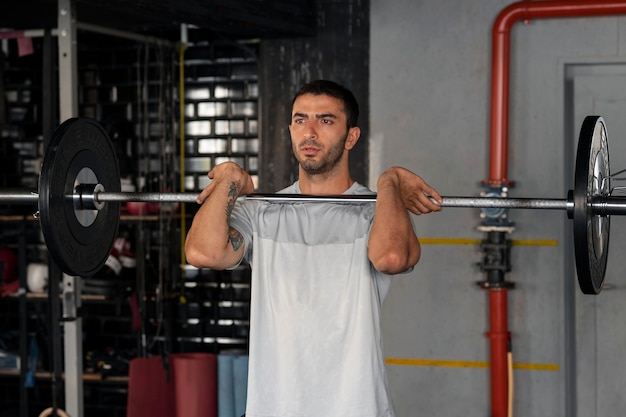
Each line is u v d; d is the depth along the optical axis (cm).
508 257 517
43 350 573
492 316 515
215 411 537
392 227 286
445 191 538
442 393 541
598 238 290
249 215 313
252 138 584
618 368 523
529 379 531
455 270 538
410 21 540
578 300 527
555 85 523
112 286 550
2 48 618
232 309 590
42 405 611
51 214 298
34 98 618
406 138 543
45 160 298
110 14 511
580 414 528
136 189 594
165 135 583
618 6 499
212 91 589
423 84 539
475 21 532
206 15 476
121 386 601
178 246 590
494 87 513
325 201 299
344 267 298
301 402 291
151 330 588
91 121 323
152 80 597
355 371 289
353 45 548
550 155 525
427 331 542
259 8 501
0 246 618
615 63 523
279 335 295
